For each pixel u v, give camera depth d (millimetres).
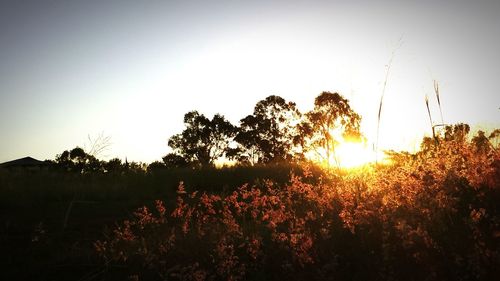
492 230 4523
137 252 5953
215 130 51000
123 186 12242
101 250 6184
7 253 6660
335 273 4738
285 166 14539
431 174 5410
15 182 12156
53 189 11422
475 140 6371
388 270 4586
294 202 6711
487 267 4137
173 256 5809
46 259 6395
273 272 5180
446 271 4301
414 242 4543
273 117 44812
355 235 5195
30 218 8781
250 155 45875
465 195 5281
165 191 11844
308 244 5059
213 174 13852
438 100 6660
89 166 15438
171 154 51156
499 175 5207
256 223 6352
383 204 5426
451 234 4660
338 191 6113
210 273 5352
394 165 7008
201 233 6043
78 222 8375
